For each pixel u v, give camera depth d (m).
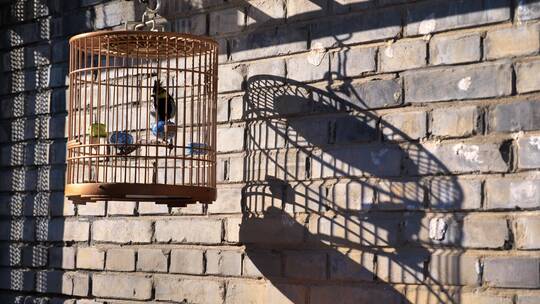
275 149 5.41
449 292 4.64
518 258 4.44
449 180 4.70
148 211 5.99
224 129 5.66
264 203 5.42
